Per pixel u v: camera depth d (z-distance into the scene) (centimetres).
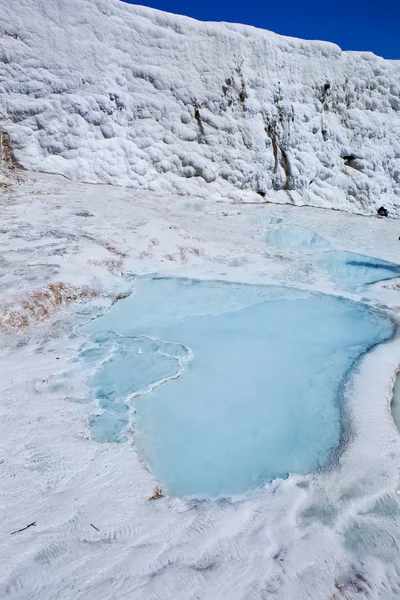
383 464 301
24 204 816
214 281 657
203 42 1230
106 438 315
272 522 249
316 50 1417
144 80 1161
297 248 863
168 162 1171
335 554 229
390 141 1530
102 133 1093
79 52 1058
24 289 497
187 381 407
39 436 304
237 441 335
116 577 205
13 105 989
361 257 832
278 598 200
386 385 401
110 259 645
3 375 375
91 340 459
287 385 411
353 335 515
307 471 302
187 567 214
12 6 985
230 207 1148
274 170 1327
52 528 230
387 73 1538
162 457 314
